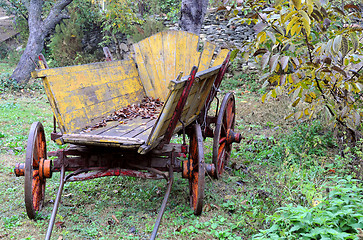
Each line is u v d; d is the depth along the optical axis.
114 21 12.91
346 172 4.33
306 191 3.56
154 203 4.20
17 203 4.10
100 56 14.44
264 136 6.55
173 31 5.83
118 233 3.50
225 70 5.06
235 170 5.22
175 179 4.96
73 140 3.36
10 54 16.70
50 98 3.59
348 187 3.59
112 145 3.35
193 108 4.41
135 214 3.93
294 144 5.55
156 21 13.29
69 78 3.93
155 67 5.86
